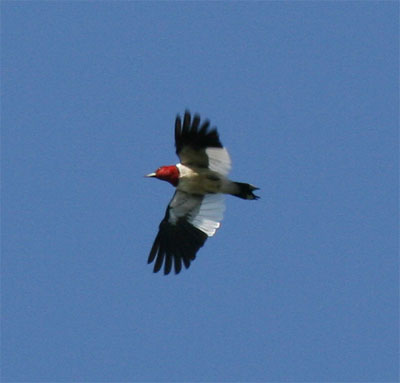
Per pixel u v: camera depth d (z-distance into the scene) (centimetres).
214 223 1791
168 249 1803
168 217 1817
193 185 1766
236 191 1775
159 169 1772
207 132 1681
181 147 1717
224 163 1709
